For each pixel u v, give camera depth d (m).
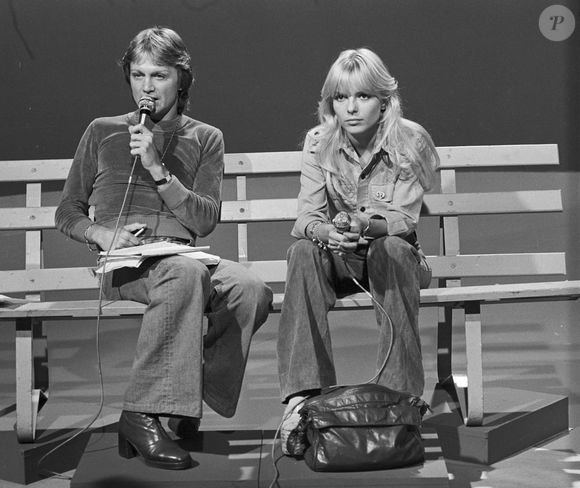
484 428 7.31
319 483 6.04
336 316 9.86
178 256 6.68
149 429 6.38
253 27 9.75
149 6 9.67
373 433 6.17
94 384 9.09
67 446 7.38
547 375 9.16
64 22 9.62
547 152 8.63
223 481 6.06
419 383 6.81
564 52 9.77
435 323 9.84
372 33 9.77
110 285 7.12
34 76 9.65
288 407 6.73
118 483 6.06
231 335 6.91
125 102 9.69
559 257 8.36
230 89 9.80
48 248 9.85
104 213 7.41
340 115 7.43
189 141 7.63
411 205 7.43
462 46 9.79
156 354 6.43
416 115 9.85
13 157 9.70
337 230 6.91
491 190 10.03
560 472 7.05
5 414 8.19
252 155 8.59
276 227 10.02
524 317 9.88
